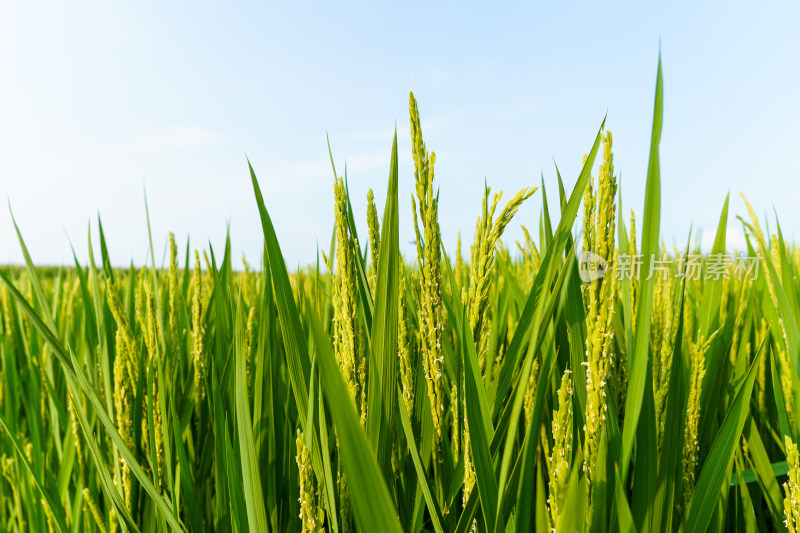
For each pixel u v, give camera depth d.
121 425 1.19
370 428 0.72
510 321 1.62
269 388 1.21
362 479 0.48
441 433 0.82
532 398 1.10
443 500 0.86
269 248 0.76
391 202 0.71
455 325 1.32
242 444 0.86
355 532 0.78
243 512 0.98
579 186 0.70
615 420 0.83
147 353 1.47
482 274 0.76
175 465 1.33
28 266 1.20
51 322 1.21
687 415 0.99
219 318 1.52
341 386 0.47
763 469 1.17
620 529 0.71
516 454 0.91
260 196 0.75
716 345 1.20
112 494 0.99
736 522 1.21
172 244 1.52
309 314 0.48
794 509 0.83
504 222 0.74
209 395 1.34
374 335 0.72
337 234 0.73
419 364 0.92
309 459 0.67
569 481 0.60
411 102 0.69
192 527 1.16
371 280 0.98
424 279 0.74
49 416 1.96
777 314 1.45
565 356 1.08
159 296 1.55
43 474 1.54
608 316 0.67
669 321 0.99
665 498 0.85
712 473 0.85
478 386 0.73
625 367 0.94
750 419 1.23
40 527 1.42
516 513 0.71
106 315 1.67
